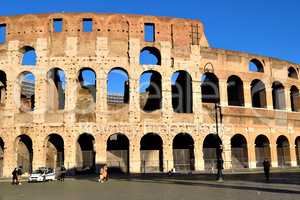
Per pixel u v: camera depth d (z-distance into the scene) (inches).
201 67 2731.3
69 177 2271.2
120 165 2603.3
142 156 2699.3
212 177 2046.0
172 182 1744.6
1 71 2684.5
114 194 1227.9
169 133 2561.5
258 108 2881.4
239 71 2861.7
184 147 2797.7
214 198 1038.4
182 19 2765.7
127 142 2682.1
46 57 2546.8
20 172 2413.9
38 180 2004.2
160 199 1048.8
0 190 1524.4
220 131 2696.9
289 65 3142.2
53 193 1321.4
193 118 2640.3
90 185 1668.3
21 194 1318.9
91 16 2610.7
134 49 2608.3
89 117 2480.3
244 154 2819.9
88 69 2586.1
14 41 2581.2
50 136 2527.1
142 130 2514.8
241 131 2780.5
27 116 2482.8
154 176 2231.8
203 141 2682.1
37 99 2498.8
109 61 2564.0
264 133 2878.9
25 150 2635.3
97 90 2517.2
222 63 2810.0
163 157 2527.1
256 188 1330.0
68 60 2541.8
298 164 3161.9
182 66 2689.5
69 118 2465.6
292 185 1432.1
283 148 3061.0
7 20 2615.7
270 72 3006.9
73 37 2573.8
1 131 2481.5
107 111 2496.3
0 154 2551.7
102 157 2438.5
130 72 2573.8
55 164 2652.6
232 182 1653.5
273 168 2792.8
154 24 2694.4
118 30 2620.6
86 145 2689.5
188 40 2743.6
